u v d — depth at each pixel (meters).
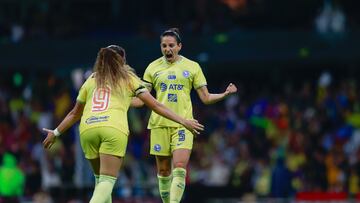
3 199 58.78
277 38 75.94
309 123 69.75
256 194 61.34
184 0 85.44
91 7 89.56
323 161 64.62
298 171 65.00
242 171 64.50
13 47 79.56
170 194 36.03
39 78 81.62
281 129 69.94
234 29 81.25
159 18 86.25
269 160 66.25
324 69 81.44
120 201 59.50
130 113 70.88
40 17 87.88
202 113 74.06
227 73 82.38
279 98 75.12
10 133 71.69
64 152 66.00
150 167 67.31
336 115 71.94
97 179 34.25
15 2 89.44
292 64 80.50
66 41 79.06
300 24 83.06
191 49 75.94
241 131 71.06
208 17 82.50
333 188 64.19
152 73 37.06
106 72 33.59
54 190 61.25
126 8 88.25
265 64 79.50
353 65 80.19
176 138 36.59
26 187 62.50
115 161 32.97
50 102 77.31
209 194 60.84
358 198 58.69
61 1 89.56
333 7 81.62
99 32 86.25
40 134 72.06
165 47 36.88
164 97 36.78
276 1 83.44
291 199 58.88
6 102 79.81
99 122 33.00
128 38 77.88
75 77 77.56
